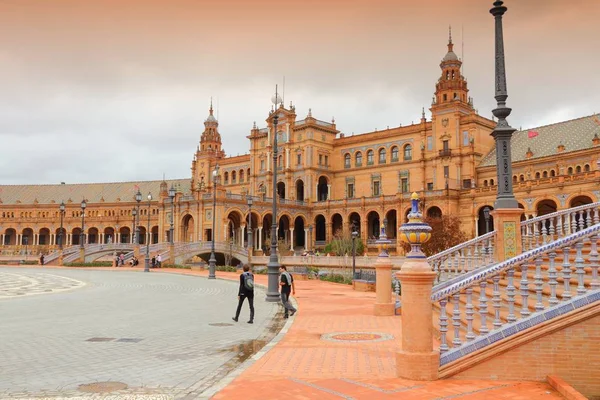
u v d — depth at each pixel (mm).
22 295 27391
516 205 17578
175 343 13773
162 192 91625
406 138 90938
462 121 82312
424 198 78438
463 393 8406
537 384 8875
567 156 68562
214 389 8914
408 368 9336
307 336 14594
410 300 9500
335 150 101375
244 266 18062
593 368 8891
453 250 19094
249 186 109625
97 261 70812
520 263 9516
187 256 69500
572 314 9000
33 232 127375
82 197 131625
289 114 99938
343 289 33062
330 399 8234
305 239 95125
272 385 9117
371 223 92812
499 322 9578
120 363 11305
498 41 17672
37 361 11453
